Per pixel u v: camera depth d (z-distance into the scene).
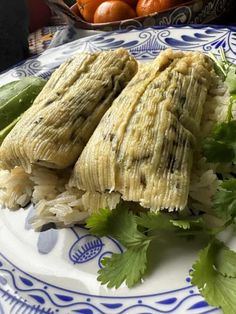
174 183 0.20
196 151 0.22
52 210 0.22
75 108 0.23
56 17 0.43
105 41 0.33
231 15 0.36
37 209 0.23
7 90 0.28
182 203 0.19
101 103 0.24
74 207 0.22
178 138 0.21
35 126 0.22
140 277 0.19
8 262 0.21
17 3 0.37
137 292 0.19
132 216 0.20
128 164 0.20
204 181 0.21
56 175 0.23
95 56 0.25
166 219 0.20
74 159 0.22
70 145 0.22
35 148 0.22
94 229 0.21
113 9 0.35
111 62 0.25
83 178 0.21
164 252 0.20
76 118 0.23
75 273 0.20
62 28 0.39
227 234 0.20
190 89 0.23
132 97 0.22
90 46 0.33
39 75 0.31
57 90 0.24
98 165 0.21
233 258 0.18
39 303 0.19
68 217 0.22
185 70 0.24
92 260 0.21
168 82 0.23
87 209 0.22
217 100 0.24
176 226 0.20
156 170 0.20
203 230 0.20
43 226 0.22
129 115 0.22
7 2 0.36
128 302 0.19
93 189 0.21
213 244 0.19
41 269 0.21
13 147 0.22
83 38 0.34
